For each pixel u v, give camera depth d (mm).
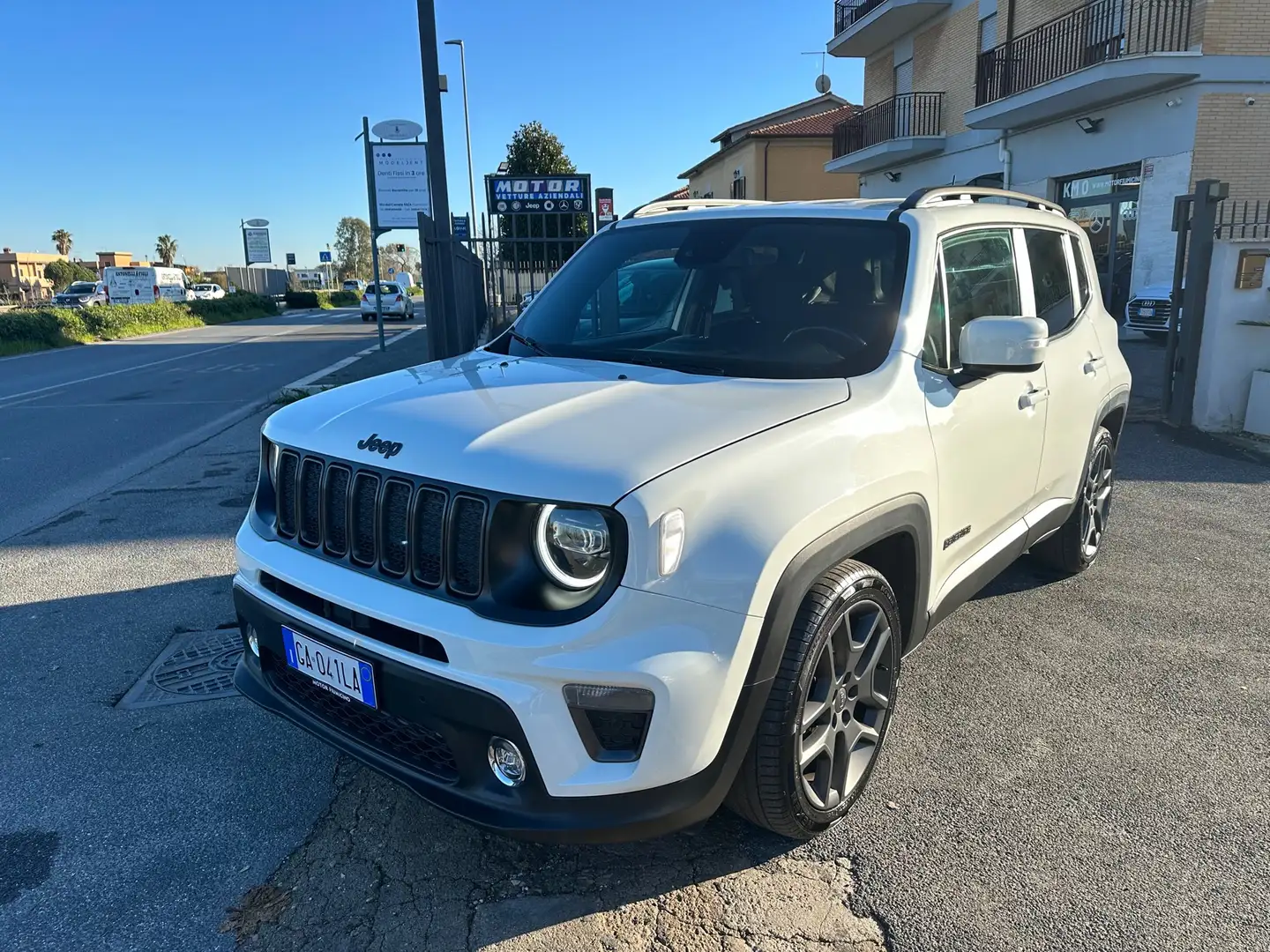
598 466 2043
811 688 2436
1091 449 4328
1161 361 11977
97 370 16281
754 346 2980
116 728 3275
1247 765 2963
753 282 3178
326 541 2461
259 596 2609
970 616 4203
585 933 2258
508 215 16031
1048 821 2676
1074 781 2881
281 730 3262
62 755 3096
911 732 3189
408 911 2344
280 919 2324
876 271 3045
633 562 1969
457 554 2123
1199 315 7961
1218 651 3812
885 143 22719
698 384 2629
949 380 2986
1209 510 5812
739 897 2373
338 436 2494
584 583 2020
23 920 2318
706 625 2043
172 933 2275
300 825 2715
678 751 2037
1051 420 3773
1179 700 3406
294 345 21594
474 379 2822
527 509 2039
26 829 2697
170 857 2570
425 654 2146
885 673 2713
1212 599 4367
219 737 3213
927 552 2820
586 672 1963
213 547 5344
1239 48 14398
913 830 2639
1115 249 16734
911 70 24141
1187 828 2637
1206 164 14812
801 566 2205
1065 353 3973
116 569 4977
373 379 3082
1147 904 2324
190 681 3641
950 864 2490
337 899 2395
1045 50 17828
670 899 2371
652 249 3562
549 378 2758
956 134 21891
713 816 2723
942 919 2283
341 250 112062
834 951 2184
